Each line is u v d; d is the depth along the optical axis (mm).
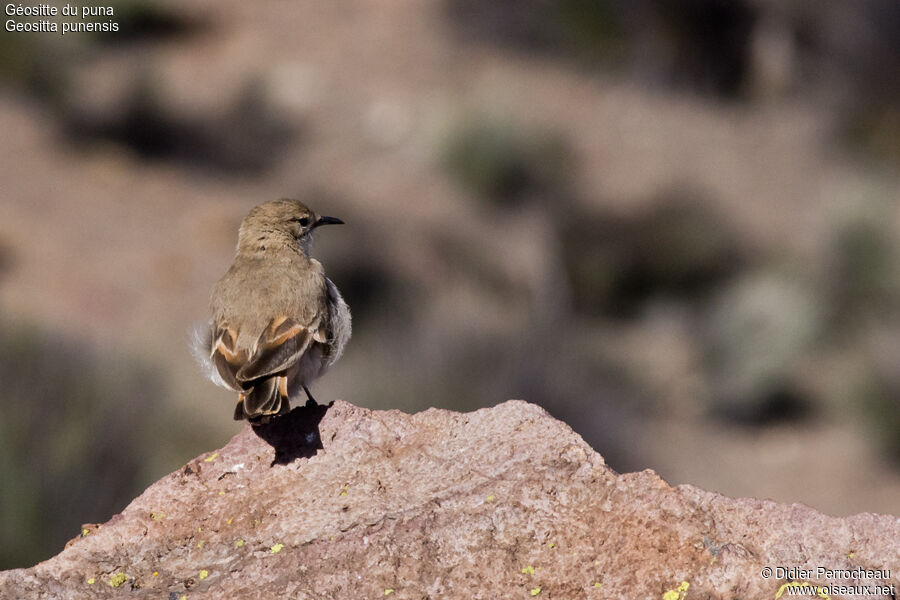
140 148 25219
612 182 24812
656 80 29875
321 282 5898
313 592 4090
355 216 23594
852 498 16297
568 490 4410
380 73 29547
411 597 4066
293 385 5770
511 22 31438
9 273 18969
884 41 27797
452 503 4438
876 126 27234
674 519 4273
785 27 28891
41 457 11992
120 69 27562
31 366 13070
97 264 19891
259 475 4773
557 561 4176
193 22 30641
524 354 18141
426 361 17312
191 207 22875
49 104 25609
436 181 25438
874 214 20812
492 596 4070
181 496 4695
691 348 20578
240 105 26875
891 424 17312
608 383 18688
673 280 22406
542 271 22531
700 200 24297
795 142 27250
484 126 25500
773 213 24375
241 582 4203
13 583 4285
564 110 28031
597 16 29859
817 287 20406
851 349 19547
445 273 22234
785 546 4172
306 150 26484
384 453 4801
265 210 6266
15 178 22469
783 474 16984
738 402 18812
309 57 29750
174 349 17500
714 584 3992
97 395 13078
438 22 32094
